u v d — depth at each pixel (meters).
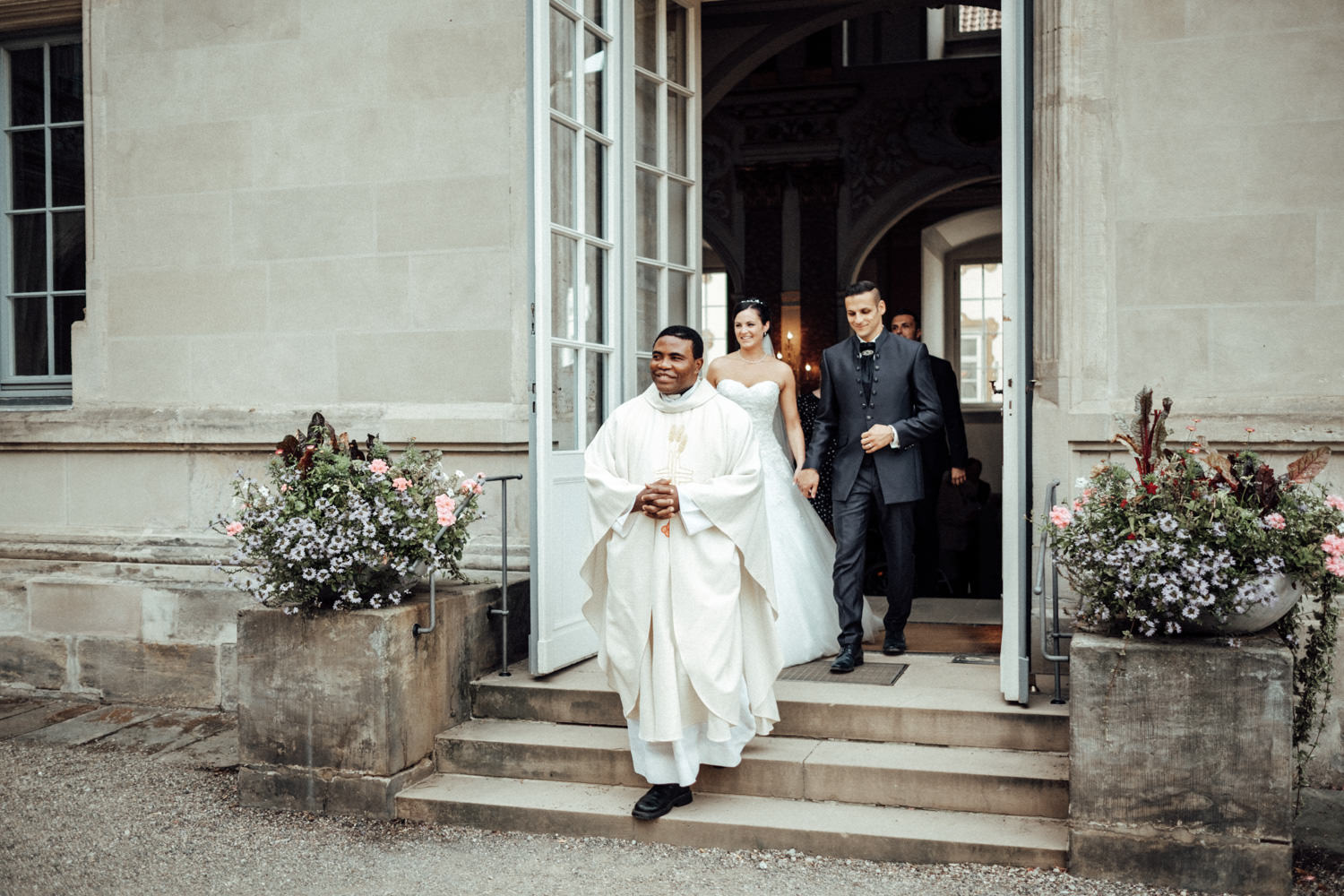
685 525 4.04
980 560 12.98
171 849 4.12
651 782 4.15
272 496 4.61
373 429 5.69
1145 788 3.62
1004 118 4.32
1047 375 4.86
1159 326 4.78
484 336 5.64
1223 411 4.64
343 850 4.10
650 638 4.12
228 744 5.38
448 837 4.22
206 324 6.12
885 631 5.43
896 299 16.78
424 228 5.74
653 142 6.04
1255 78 4.68
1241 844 3.54
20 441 6.31
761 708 4.18
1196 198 4.73
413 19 5.77
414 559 4.58
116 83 6.28
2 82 6.74
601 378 5.55
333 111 5.89
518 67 5.59
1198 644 3.63
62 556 6.21
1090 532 3.78
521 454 5.50
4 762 5.13
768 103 15.03
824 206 15.02
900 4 11.33
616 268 5.59
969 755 4.27
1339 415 4.49
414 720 4.56
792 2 11.80
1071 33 4.77
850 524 5.09
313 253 5.93
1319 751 4.54
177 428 6.03
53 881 3.84
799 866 3.86
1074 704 3.68
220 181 6.09
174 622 5.98
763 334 5.55
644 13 5.95
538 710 4.87
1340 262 4.57
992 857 3.80
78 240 6.62
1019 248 4.29
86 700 6.11
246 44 6.05
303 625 4.49
